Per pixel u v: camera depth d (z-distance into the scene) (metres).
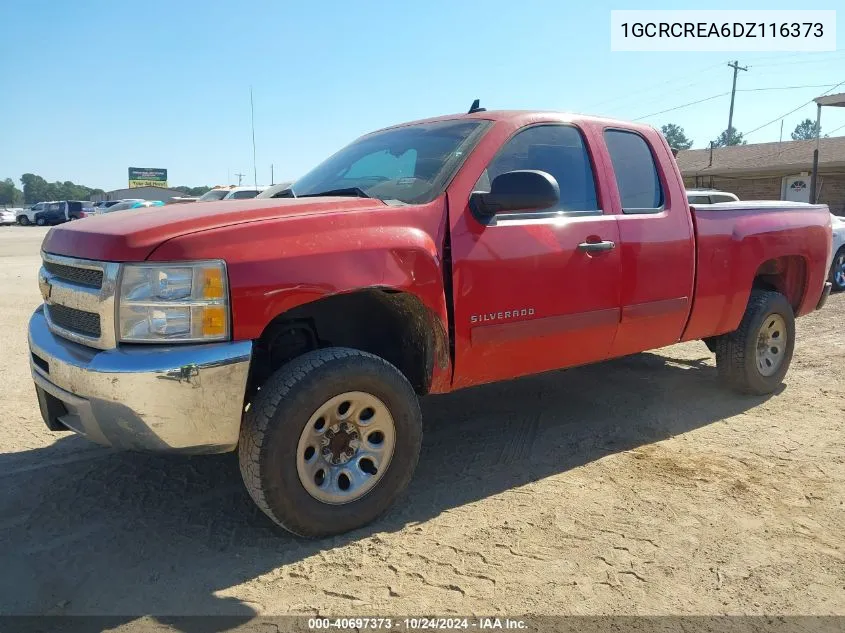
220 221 2.88
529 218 3.75
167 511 3.36
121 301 2.74
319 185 4.17
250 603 2.62
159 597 2.65
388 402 3.17
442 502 3.51
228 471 3.82
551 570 2.87
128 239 2.77
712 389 5.55
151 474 3.78
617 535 3.17
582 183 4.05
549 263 3.73
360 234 3.08
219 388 2.73
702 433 4.54
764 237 5.00
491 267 3.51
